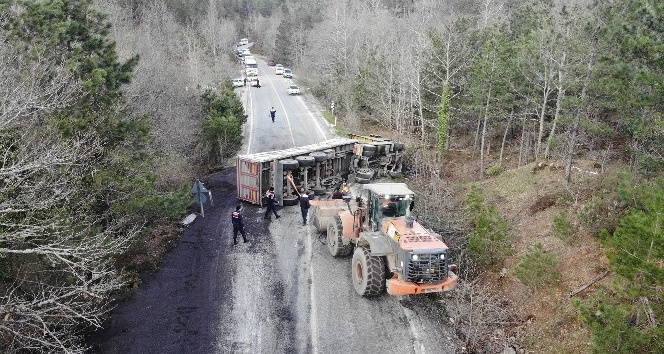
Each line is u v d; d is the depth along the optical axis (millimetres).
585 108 16938
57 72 11766
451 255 14023
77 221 11336
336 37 49312
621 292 8320
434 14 50312
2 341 9008
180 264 13945
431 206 15719
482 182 20578
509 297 12070
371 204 12930
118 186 12836
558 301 10953
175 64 41406
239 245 15320
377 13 60219
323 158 20875
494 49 23547
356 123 37969
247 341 10523
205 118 28000
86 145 12156
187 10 67688
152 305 11812
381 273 11727
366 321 11289
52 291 9281
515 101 24172
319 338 10656
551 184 17125
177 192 16250
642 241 7656
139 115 19016
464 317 11609
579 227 13000
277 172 19141
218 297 12250
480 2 53875
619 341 7957
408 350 10273
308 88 58781
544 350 10062
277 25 101688
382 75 36531
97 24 14680
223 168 25812
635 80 11992
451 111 29828
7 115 9109
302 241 15812
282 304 11953
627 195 10906
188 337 10625
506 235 13789
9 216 9430
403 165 25688
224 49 69312
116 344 10320
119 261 13289
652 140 13859
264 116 40688
